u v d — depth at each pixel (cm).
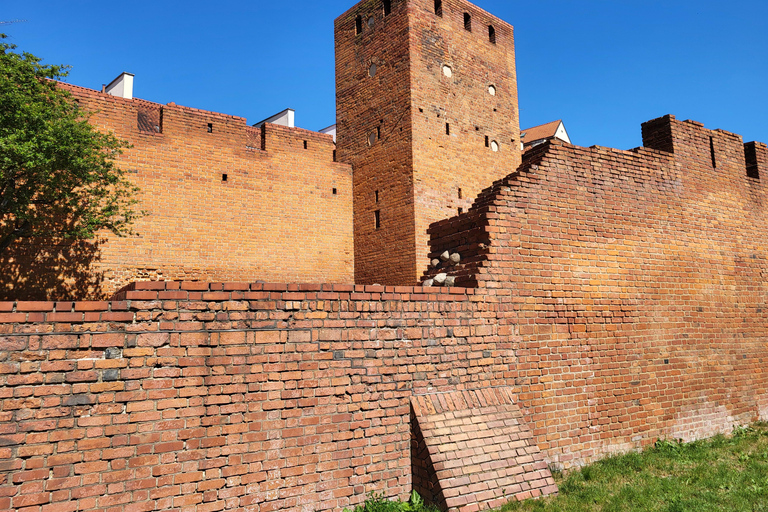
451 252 775
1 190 1106
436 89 1889
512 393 688
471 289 678
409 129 1797
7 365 408
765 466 702
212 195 1692
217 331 502
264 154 1825
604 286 800
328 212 1947
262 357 521
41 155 1047
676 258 896
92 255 1445
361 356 583
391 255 1819
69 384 429
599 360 772
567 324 753
